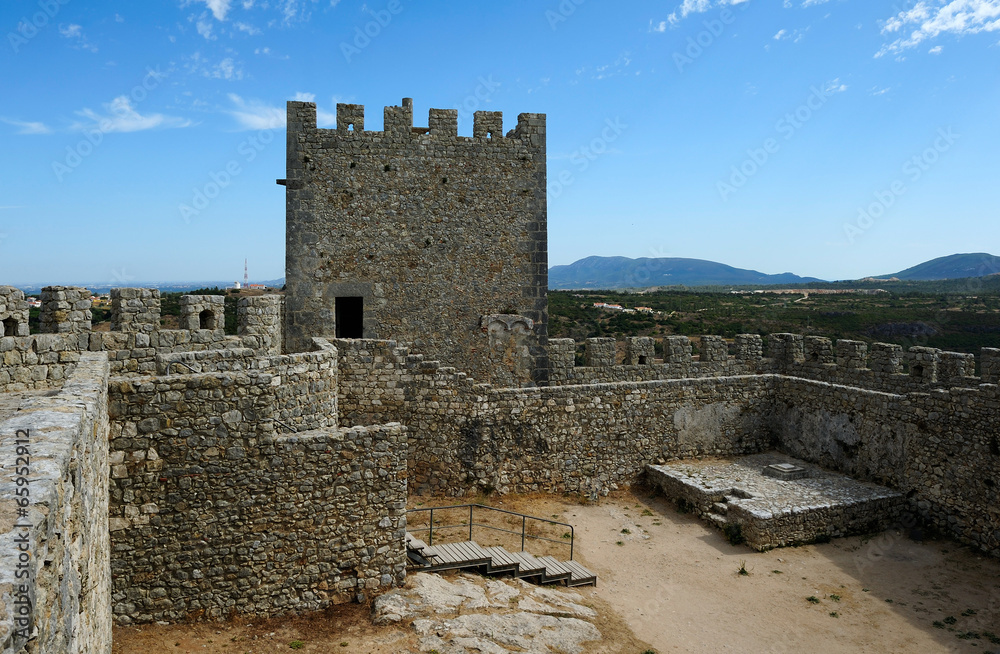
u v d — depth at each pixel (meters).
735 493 17.00
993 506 14.80
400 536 11.00
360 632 9.82
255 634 9.73
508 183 19.94
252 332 13.09
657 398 19.42
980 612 12.46
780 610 12.55
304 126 18.53
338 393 16.09
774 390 21.22
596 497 18.22
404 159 19.16
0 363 8.71
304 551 10.41
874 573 14.09
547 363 20.42
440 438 16.83
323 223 18.70
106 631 7.61
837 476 18.48
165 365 10.64
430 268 19.44
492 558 12.62
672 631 11.58
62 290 10.12
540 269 20.20
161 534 9.71
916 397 16.72
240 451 10.04
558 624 10.72
